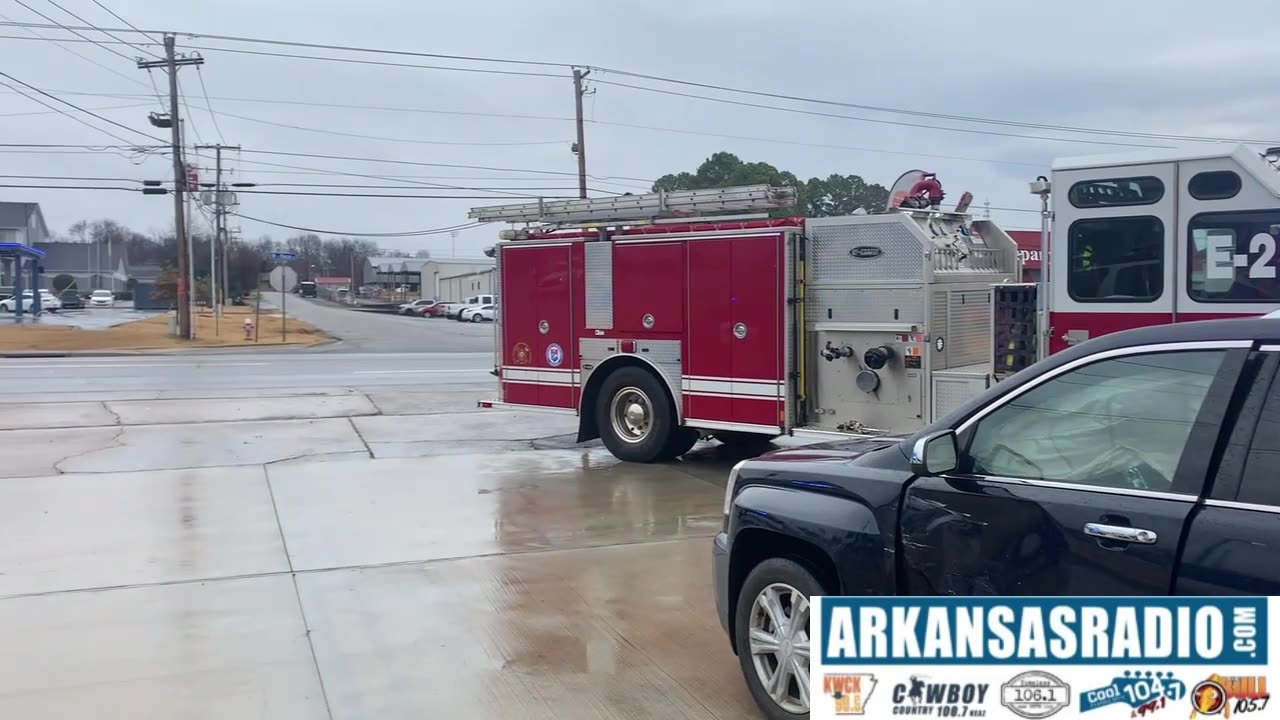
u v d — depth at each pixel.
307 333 46.88
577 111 47.59
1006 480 3.79
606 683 5.20
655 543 7.97
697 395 10.99
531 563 7.38
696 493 9.92
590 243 11.76
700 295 10.89
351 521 8.62
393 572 7.12
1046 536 3.60
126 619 6.12
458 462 11.55
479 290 108.25
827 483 4.42
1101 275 8.88
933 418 9.59
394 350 34.75
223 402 16.94
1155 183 8.58
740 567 4.88
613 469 11.20
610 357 11.67
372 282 144.12
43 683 5.16
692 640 5.81
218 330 46.12
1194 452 3.31
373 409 16.19
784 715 4.55
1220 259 8.30
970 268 10.31
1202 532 3.21
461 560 7.45
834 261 10.12
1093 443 3.61
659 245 11.18
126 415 15.23
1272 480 3.12
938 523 3.94
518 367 12.56
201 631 5.93
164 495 9.59
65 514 8.80
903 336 9.71
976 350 10.27
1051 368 3.79
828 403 10.27
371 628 6.00
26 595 6.57
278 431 13.80
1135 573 3.36
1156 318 8.60
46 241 123.06
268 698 5.00
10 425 14.14
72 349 34.09
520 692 5.09
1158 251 8.58
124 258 133.88
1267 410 3.18
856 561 4.17
